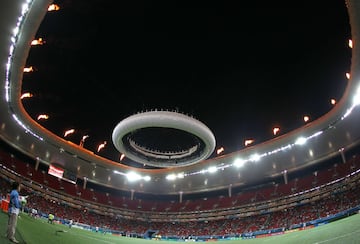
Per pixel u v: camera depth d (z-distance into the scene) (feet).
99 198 217.77
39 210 176.14
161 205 227.61
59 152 186.09
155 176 210.38
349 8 92.07
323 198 168.55
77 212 198.29
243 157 180.75
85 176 213.05
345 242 68.95
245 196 206.80
